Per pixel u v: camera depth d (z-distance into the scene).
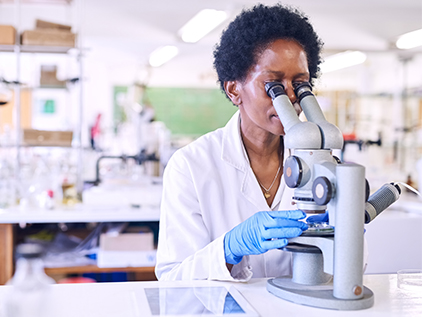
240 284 1.04
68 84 3.67
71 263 2.75
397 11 5.59
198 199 1.29
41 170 3.26
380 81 7.74
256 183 1.31
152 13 5.69
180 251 1.24
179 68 9.26
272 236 0.95
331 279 1.00
